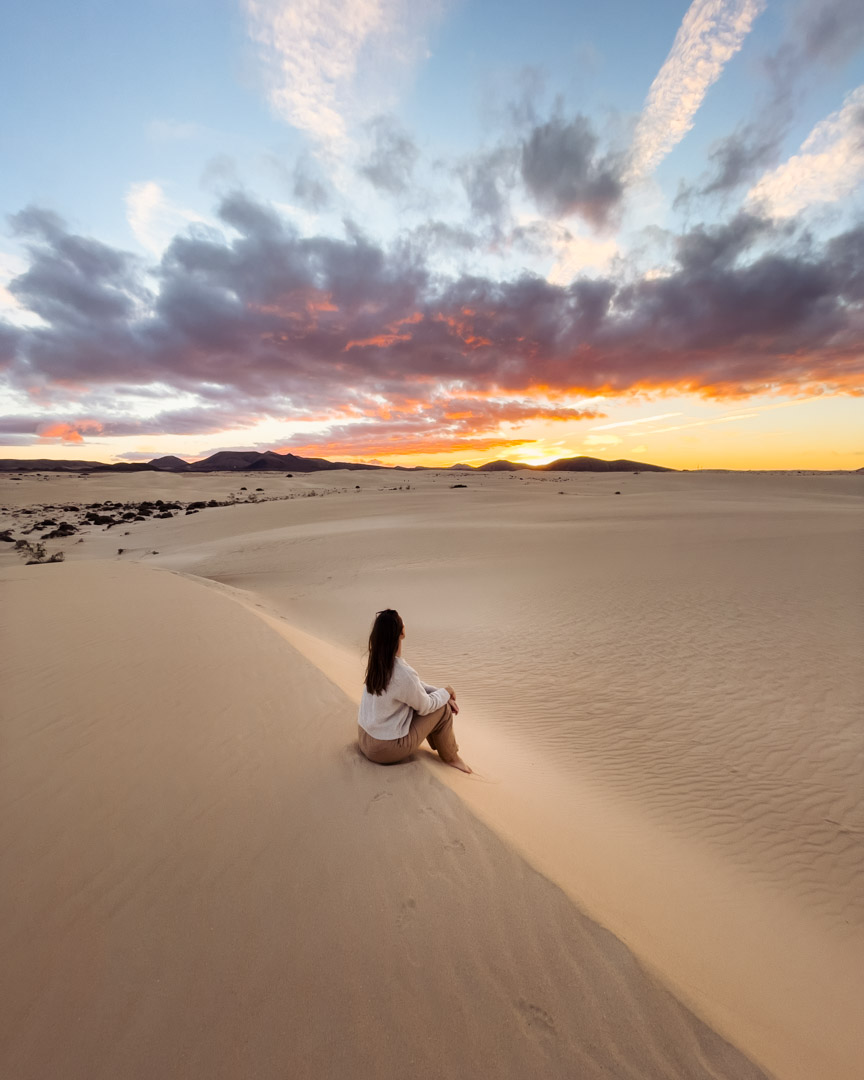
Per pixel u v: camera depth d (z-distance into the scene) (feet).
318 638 35.06
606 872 10.65
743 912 11.08
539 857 9.36
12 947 7.19
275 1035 5.99
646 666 27.84
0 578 41.04
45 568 47.65
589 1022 6.16
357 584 55.16
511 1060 5.74
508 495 200.85
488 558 62.85
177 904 7.96
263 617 30.32
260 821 10.04
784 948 10.03
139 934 7.40
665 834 14.53
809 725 20.66
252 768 12.12
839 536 57.31
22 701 16.29
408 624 39.42
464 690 27.09
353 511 150.30
